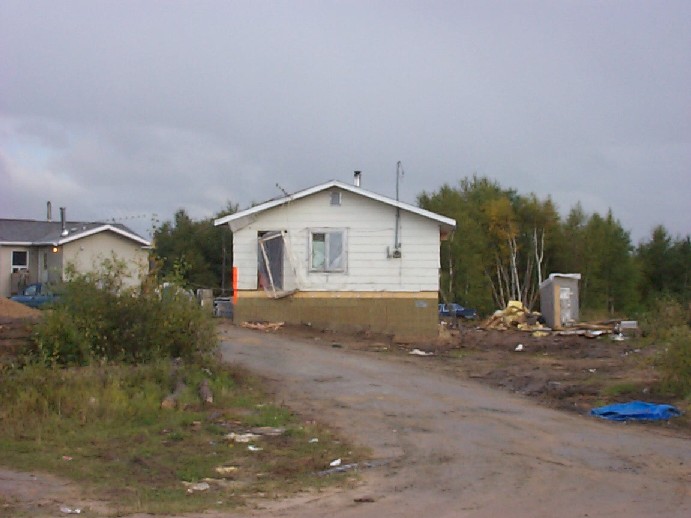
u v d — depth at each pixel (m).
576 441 12.12
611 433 12.80
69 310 16.28
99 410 12.57
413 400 15.27
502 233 53.56
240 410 13.70
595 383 17.23
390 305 26.33
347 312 26.31
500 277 54.62
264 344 21.95
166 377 14.66
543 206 53.97
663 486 9.58
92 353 15.58
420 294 26.34
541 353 23.69
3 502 8.16
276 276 26.34
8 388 12.77
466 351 23.66
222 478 9.73
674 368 15.77
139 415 12.65
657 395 15.70
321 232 26.42
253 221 26.48
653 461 10.91
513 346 24.94
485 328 31.77
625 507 8.58
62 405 12.57
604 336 26.80
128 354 16.05
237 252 26.48
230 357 19.22
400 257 26.36
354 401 14.98
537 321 33.31
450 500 8.80
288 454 10.97
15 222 42.25
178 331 16.48
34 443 10.82
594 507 8.55
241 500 8.73
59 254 38.44
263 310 26.36
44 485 8.95
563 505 8.62
